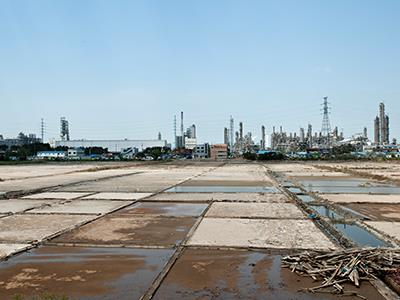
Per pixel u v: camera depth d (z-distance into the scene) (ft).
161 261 22.67
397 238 27.76
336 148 360.28
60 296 17.49
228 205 44.86
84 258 23.40
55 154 389.19
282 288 18.26
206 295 17.56
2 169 143.74
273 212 39.58
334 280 18.84
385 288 17.87
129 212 40.16
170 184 73.67
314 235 28.73
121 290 18.26
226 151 438.40
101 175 102.99
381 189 63.21
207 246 25.68
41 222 34.47
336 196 53.11
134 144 529.45
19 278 19.94
